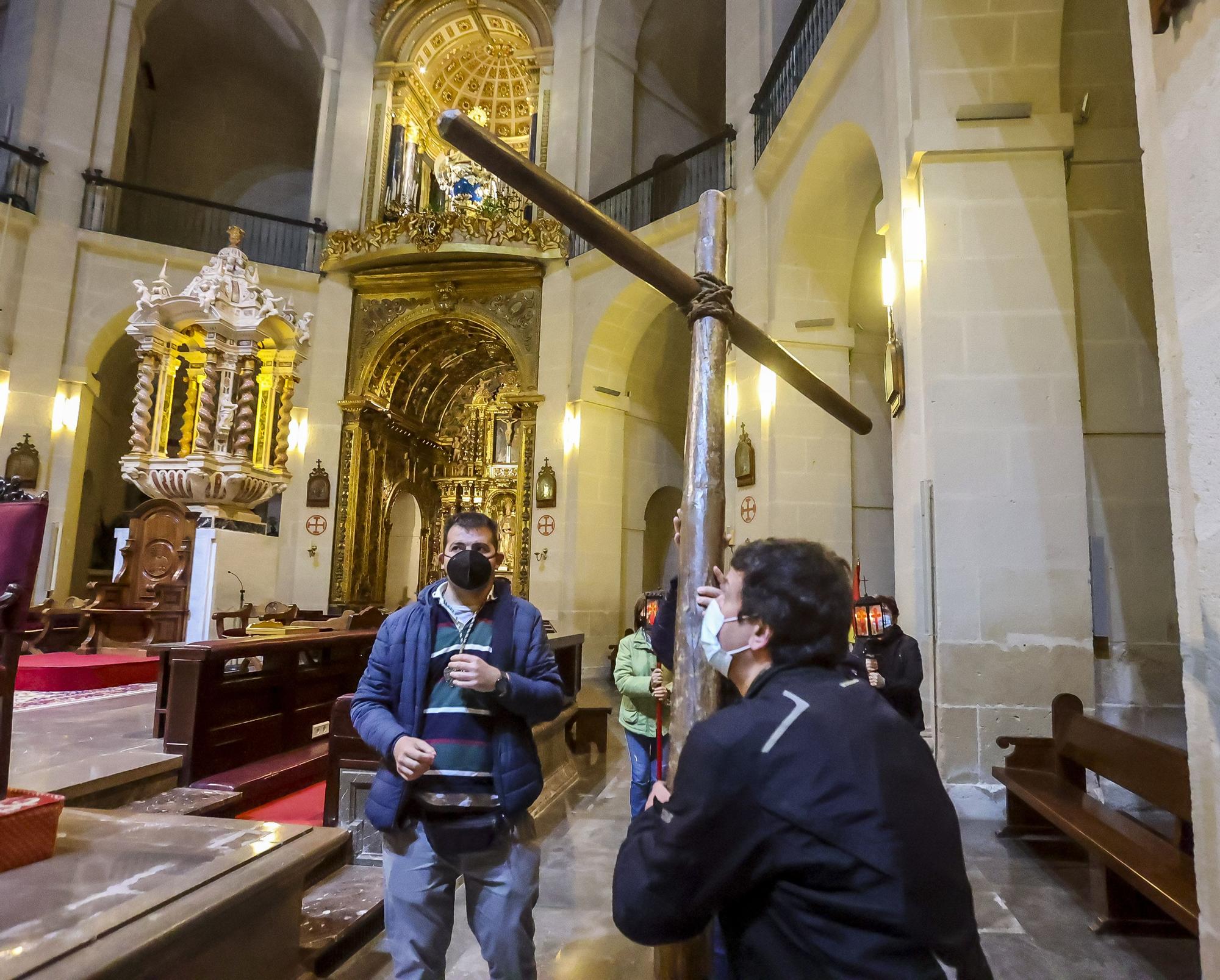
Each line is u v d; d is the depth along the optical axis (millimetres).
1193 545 1758
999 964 3025
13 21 14070
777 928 1106
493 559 2471
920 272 5777
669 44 16578
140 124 17203
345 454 14945
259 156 18688
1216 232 1648
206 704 4664
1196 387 1727
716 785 1141
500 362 17703
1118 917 3293
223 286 9539
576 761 6781
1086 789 4848
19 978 1384
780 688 1255
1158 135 1915
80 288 13602
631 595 14375
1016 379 5438
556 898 3779
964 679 5195
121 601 9445
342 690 6395
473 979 3033
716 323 1521
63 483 13008
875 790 1114
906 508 5871
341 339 15281
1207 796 1685
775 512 9555
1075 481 5297
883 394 9984
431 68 16906
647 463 15031
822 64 8219
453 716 2268
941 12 5875
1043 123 5637
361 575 14961
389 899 2197
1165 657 5383
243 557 9734
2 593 2227
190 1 16703
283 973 2217
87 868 2045
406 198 16328
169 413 9773
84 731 5227
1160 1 1834
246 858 2057
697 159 13297
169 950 1697
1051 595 5211
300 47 17547
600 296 13891
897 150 6250
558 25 15477
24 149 13148
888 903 1053
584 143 14734
